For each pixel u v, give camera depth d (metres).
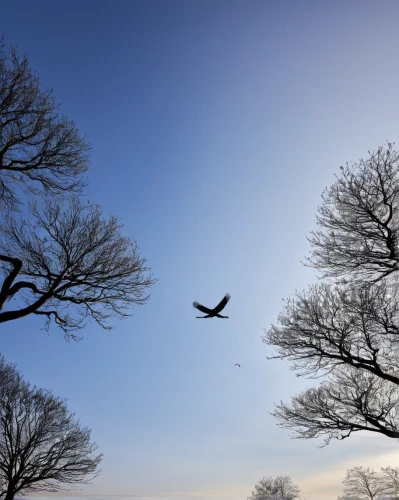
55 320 12.73
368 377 17.30
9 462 25.06
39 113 11.52
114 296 13.02
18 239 12.24
